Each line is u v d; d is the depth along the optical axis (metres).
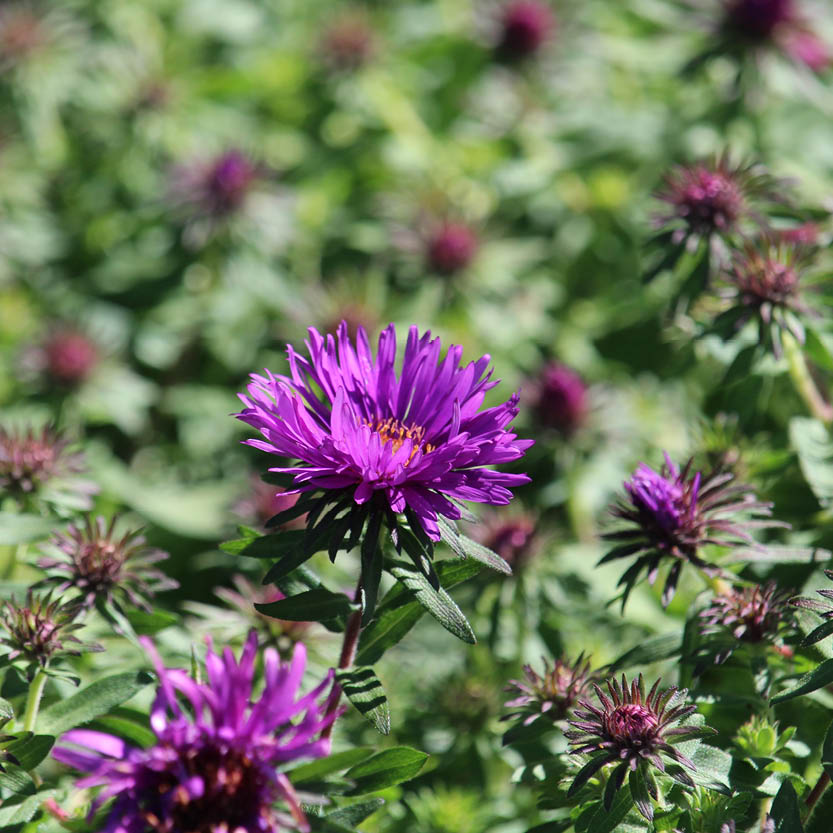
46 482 0.51
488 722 0.51
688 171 0.54
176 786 0.43
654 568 0.48
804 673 0.47
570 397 0.58
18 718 0.48
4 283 0.75
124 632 0.48
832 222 0.54
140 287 0.73
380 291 0.69
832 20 0.70
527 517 0.54
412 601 0.46
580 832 0.45
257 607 0.45
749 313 0.51
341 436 0.44
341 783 0.44
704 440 0.53
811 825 0.46
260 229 0.70
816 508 0.52
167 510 0.62
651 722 0.45
